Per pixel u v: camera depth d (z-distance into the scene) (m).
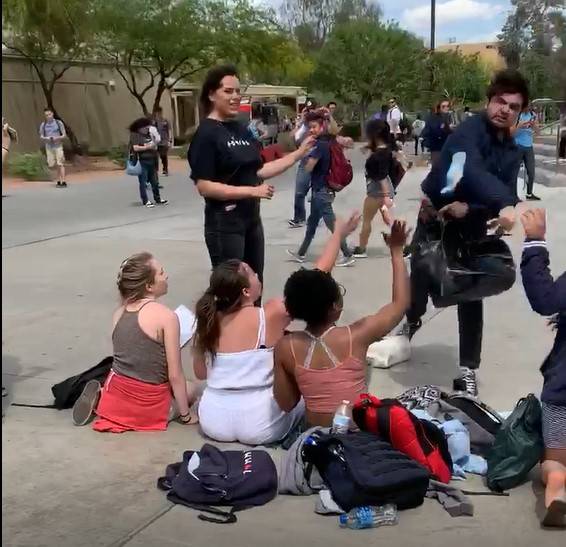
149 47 29.00
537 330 5.71
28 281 7.77
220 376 3.91
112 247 9.61
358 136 41.12
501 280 4.11
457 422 3.66
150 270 4.22
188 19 29.05
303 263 8.30
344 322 6.06
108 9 27.92
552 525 3.05
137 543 3.01
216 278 3.94
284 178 19.28
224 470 3.32
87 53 27.91
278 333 3.95
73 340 5.78
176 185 18.17
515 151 4.04
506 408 4.28
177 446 3.93
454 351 5.32
